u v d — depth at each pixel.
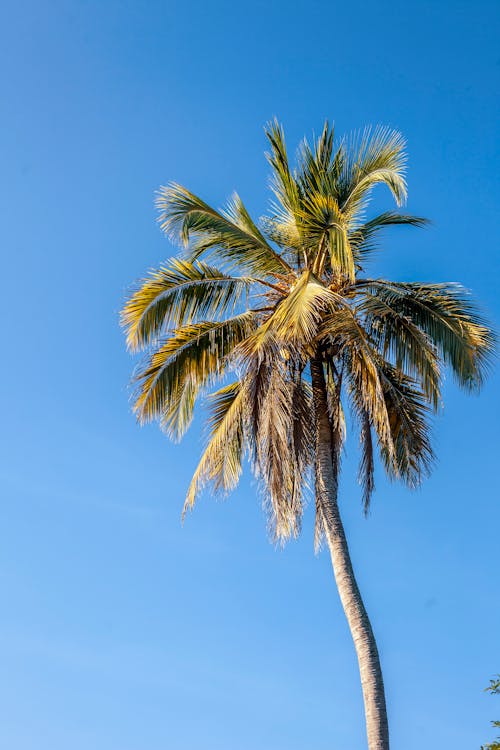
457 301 19.78
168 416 20.53
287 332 17.39
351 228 21.09
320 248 20.02
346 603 17.39
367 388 18.66
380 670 16.75
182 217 20.06
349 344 19.12
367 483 18.89
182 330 19.88
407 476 20.14
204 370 19.97
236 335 19.95
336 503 18.52
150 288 19.70
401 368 19.44
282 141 20.83
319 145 20.86
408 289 20.17
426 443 19.84
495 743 17.91
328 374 20.42
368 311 19.33
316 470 18.84
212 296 20.16
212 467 20.08
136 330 19.56
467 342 18.89
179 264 19.98
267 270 20.83
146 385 19.66
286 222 21.23
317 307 17.48
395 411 19.97
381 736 16.11
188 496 19.75
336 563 17.86
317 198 19.12
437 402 18.88
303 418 19.34
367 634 17.03
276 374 17.67
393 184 19.50
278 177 20.98
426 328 19.52
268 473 17.34
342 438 21.12
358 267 20.59
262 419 17.53
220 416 20.88
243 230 20.62
